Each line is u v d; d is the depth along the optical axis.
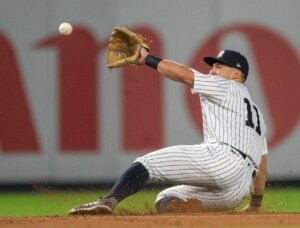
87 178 50.09
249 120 26.58
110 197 25.72
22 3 50.12
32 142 50.16
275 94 50.16
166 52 50.06
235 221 23.36
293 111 50.16
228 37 50.19
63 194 48.38
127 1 50.09
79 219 23.98
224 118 26.33
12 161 50.16
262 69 50.19
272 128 50.09
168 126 49.88
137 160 26.19
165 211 26.86
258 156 27.09
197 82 26.14
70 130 50.06
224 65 27.34
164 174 26.02
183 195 26.84
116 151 50.03
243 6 50.19
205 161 25.83
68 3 50.06
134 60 26.48
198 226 22.20
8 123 50.06
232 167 25.95
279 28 50.31
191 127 49.84
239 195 26.55
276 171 50.12
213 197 26.64
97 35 49.97
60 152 50.12
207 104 26.62
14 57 50.16
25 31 50.12
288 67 50.22
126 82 49.91
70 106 50.00
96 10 50.00
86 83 49.94
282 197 45.31
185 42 50.09
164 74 26.36
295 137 50.19
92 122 50.03
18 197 47.91
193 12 50.16
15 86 50.09
